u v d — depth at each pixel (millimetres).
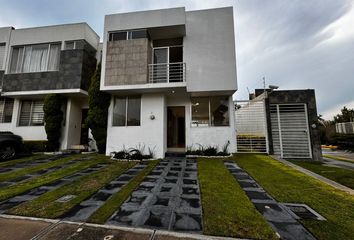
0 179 5480
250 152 9555
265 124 9672
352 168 7082
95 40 11938
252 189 4539
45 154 9844
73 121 11320
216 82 8859
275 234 2631
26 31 11203
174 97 10109
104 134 9625
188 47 9242
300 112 9617
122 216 3213
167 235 2645
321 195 4109
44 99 10852
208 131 9547
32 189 4629
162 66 9328
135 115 9477
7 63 10984
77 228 2842
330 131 22047
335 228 2793
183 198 4000
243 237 2578
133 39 8859
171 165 7188
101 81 8844
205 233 2682
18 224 2969
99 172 6199
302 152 9297
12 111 11383
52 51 11023
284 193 4230
